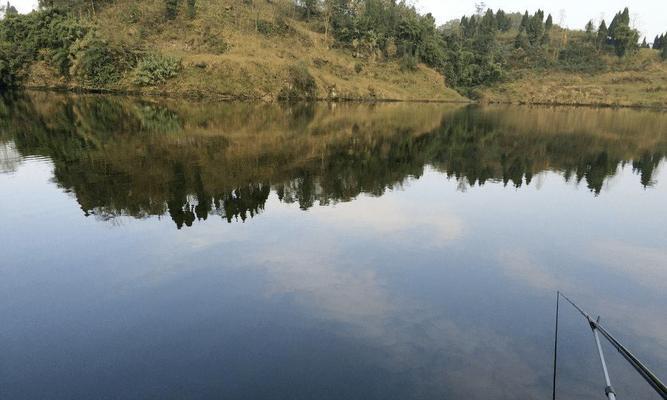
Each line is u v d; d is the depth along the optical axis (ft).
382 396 21.84
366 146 105.81
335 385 22.57
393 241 43.83
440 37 398.01
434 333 27.68
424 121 173.06
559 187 70.28
